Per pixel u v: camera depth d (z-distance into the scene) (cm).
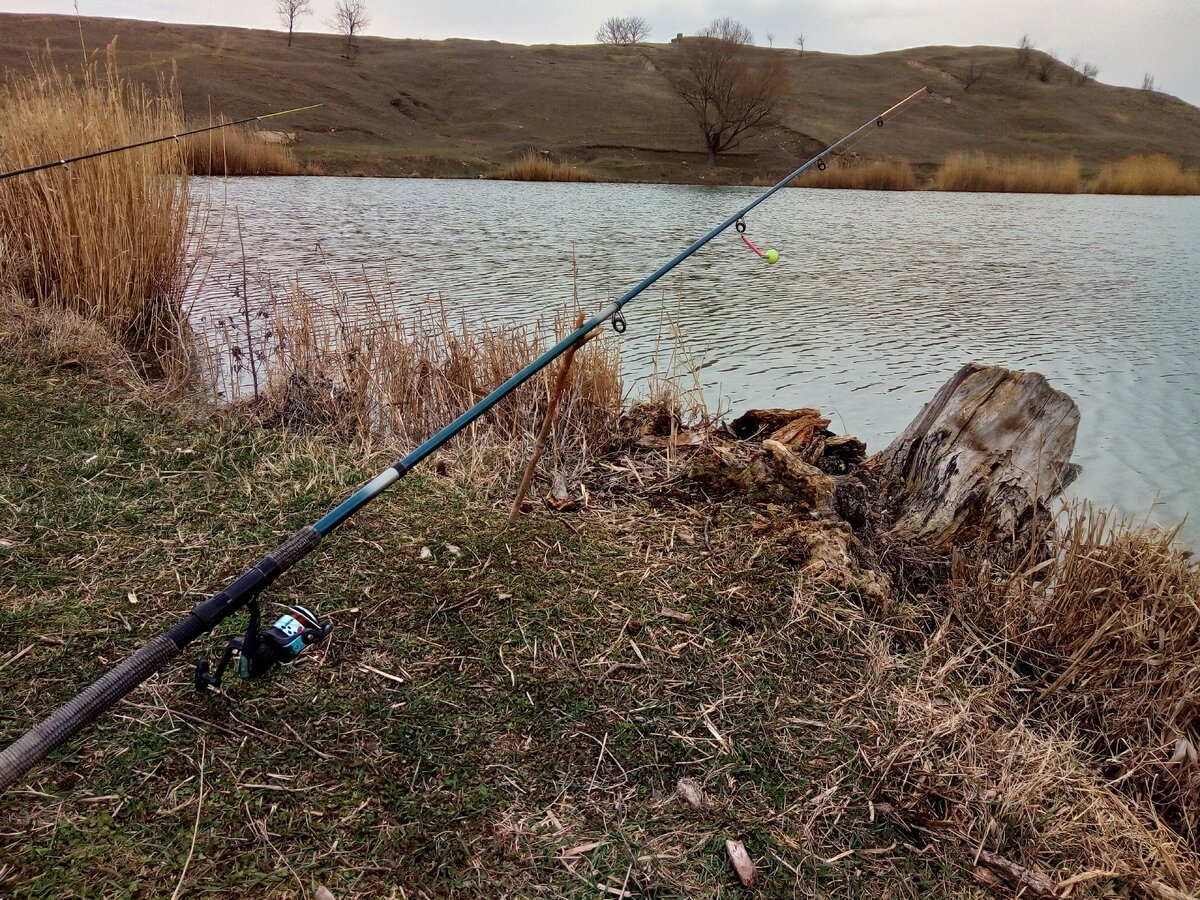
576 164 4828
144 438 541
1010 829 294
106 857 252
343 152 4147
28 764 209
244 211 2167
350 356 649
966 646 398
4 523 422
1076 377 975
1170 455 761
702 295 1378
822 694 345
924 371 981
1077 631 409
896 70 7981
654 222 2392
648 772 303
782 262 1764
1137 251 2072
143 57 5266
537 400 595
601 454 569
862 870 275
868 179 4412
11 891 238
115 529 428
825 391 902
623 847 273
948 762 314
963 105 7175
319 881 253
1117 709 374
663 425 602
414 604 379
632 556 429
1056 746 344
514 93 6300
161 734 298
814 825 288
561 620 376
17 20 5906
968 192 4372
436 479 506
